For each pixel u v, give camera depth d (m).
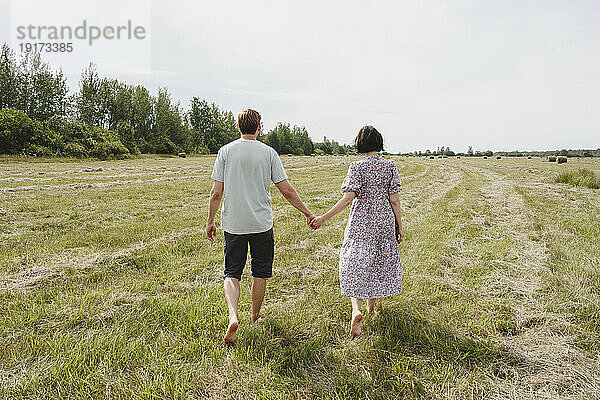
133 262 4.93
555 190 14.32
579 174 17.58
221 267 4.82
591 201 11.11
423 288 4.12
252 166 3.10
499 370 2.69
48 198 10.08
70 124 37.88
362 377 2.58
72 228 6.84
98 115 54.12
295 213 8.82
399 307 3.57
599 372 2.65
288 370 2.63
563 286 4.15
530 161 53.31
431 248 5.76
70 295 3.79
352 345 2.94
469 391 2.46
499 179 20.59
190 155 60.97
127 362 2.65
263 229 3.18
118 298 3.67
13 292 3.81
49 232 6.44
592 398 2.39
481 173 26.09
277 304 3.71
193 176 18.98
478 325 3.29
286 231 6.84
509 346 2.98
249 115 3.16
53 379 2.43
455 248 5.92
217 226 7.14
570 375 2.62
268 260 3.27
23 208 8.44
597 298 3.78
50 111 42.06
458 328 3.26
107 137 42.97
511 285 4.32
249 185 3.11
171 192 12.20
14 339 2.91
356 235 3.29
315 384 2.51
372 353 2.84
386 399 2.39
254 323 3.25
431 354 2.88
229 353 2.79
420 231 6.99
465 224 7.85
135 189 12.66
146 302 3.61
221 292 3.88
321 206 10.02
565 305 3.67
